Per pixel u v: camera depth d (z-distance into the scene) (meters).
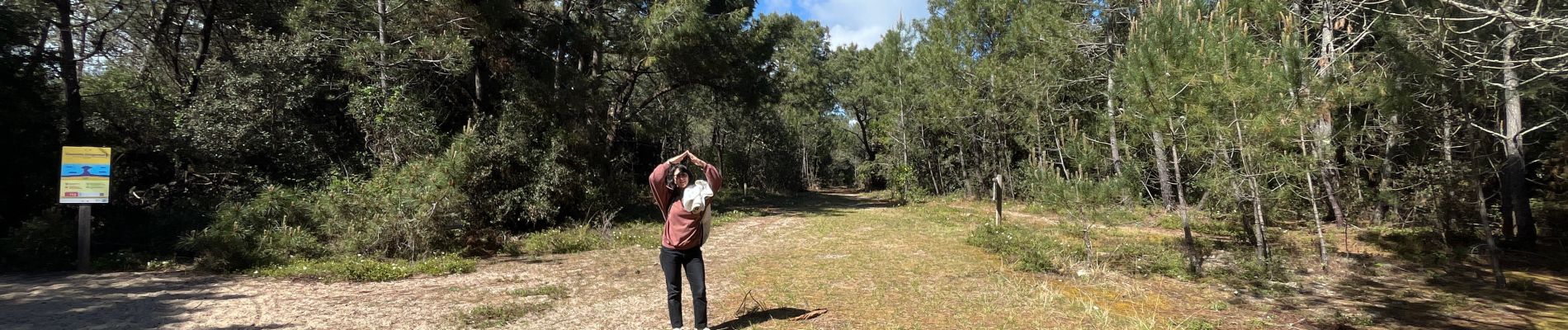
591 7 17.12
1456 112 8.34
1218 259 8.34
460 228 9.51
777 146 40.03
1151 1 11.81
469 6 13.05
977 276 7.11
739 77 20.53
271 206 8.84
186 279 7.00
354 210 8.93
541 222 12.86
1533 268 8.19
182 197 12.56
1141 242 10.59
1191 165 8.90
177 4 16.33
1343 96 6.98
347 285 6.60
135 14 17.31
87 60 17.28
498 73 14.95
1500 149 10.83
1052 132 18.88
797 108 38.88
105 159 7.77
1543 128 11.55
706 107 34.81
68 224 8.27
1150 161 9.56
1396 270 7.98
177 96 13.88
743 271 7.55
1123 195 7.97
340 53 13.26
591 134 14.59
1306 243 10.41
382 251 8.56
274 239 8.20
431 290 6.32
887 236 11.33
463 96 16.14
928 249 9.45
